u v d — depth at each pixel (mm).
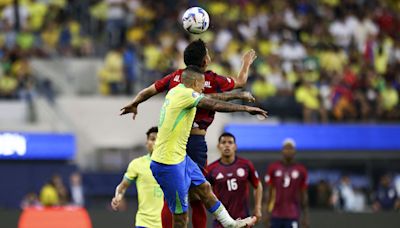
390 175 94250
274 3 113125
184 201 35531
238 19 108750
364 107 97250
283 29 109000
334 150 93438
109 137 90500
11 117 88500
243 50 102500
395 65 108750
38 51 96062
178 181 35156
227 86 37719
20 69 91188
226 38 102688
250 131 90438
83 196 83312
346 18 113125
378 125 95125
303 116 95312
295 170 57281
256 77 95875
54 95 91375
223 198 48469
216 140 89250
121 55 94250
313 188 92312
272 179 57625
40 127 88375
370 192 91812
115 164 89125
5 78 90438
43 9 101438
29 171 85438
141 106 91375
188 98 34844
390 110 99188
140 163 46938
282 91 96750
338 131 93562
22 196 84750
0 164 84438
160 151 35250
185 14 36781
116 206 47188
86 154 89562
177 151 35250
